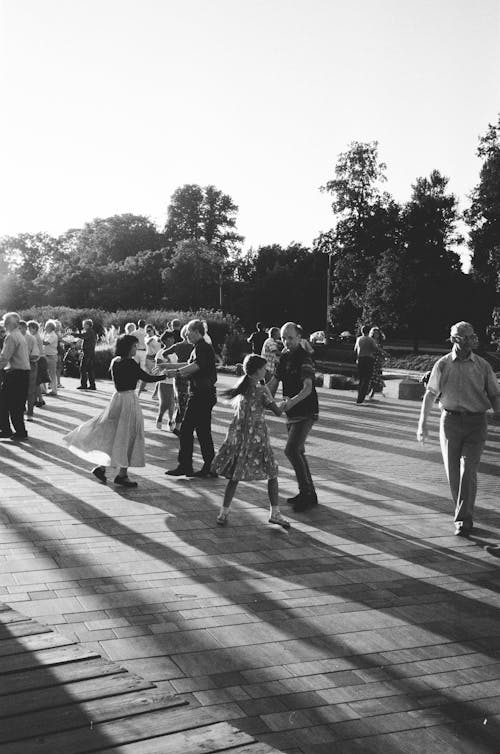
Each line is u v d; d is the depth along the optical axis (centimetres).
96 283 8744
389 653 425
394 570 574
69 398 1762
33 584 510
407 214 5775
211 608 480
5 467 902
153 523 675
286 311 7956
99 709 344
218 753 310
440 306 5641
